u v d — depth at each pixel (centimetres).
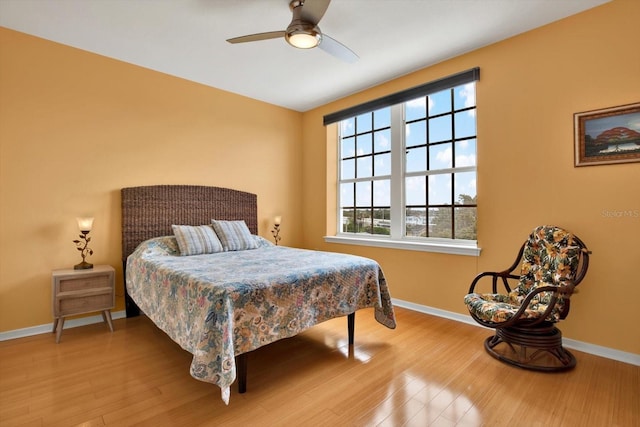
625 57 223
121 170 325
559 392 186
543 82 260
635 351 220
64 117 293
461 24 258
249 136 427
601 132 233
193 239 314
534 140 264
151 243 308
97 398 181
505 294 275
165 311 220
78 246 299
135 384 196
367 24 257
